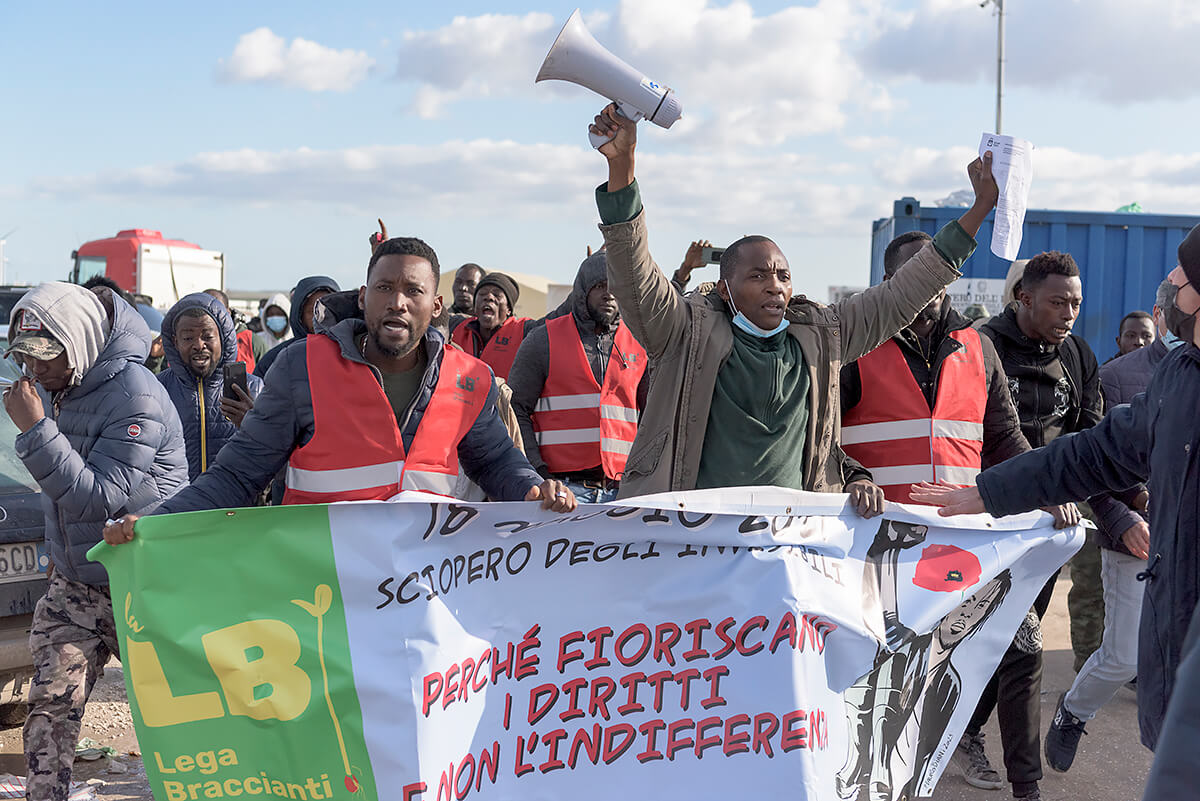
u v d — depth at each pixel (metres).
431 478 3.40
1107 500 4.40
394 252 3.34
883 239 11.62
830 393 3.86
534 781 3.23
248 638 3.04
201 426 5.41
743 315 3.79
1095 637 6.21
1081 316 10.95
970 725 4.83
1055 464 3.30
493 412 3.62
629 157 3.46
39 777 3.85
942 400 4.37
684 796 3.28
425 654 3.06
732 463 3.71
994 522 3.73
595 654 3.28
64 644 3.94
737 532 3.34
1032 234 10.94
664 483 3.77
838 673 3.46
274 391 3.33
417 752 3.02
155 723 3.05
